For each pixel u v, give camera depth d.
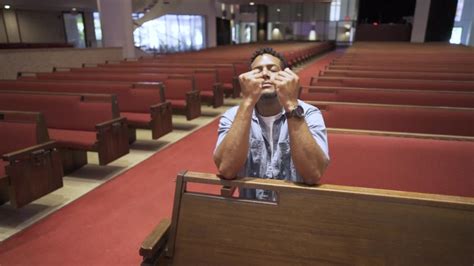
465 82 3.62
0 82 4.71
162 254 1.15
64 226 2.39
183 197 1.17
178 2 16.55
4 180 2.23
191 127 5.16
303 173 1.14
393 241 0.99
